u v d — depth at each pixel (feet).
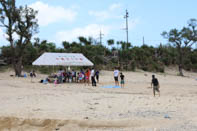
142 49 166.30
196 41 162.09
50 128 23.85
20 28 102.27
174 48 187.83
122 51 150.92
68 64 80.23
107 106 31.96
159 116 26.53
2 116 25.54
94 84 70.08
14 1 100.83
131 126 23.65
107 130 22.79
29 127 24.12
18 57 102.22
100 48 144.25
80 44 149.28
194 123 23.68
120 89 59.72
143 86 69.92
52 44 142.61
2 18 98.94
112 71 128.57
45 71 116.47
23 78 92.12
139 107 31.65
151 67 152.25
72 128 23.59
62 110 29.09
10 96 40.01
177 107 31.96
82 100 36.45
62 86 64.59
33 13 102.58
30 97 38.81
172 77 127.24
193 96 46.11
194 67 180.86
